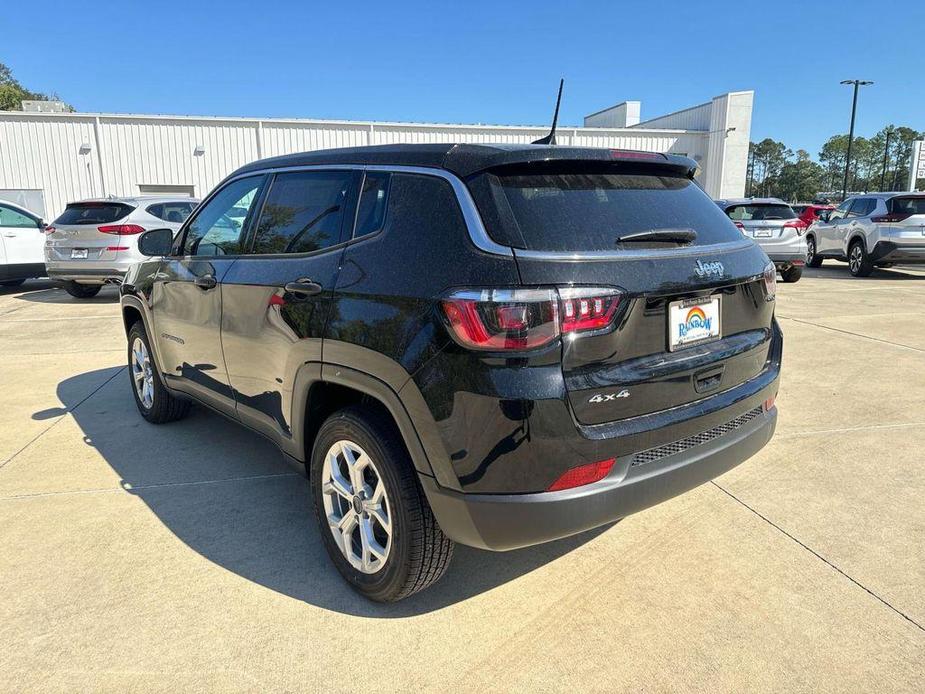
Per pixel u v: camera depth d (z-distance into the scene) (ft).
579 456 6.73
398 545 7.72
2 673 7.20
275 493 11.57
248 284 9.95
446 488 7.00
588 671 7.25
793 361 20.47
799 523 10.42
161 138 71.87
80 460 13.00
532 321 6.45
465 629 7.98
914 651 7.52
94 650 7.57
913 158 106.73
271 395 9.77
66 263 31.91
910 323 26.53
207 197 12.32
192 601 8.50
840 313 29.17
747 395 8.54
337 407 9.34
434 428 6.90
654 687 7.01
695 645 7.65
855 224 45.44
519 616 8.23
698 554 9.57
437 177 7.63
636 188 8.18
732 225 9.19
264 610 8.32
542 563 9.41
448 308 6.73
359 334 7.66
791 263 40.04
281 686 7.06
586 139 83.35
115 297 36.63
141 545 9.84
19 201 70.54
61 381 18.83
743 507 10.96
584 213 7.35
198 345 11.73
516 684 7.07
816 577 8.96
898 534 10.05
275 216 10.07
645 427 7.19
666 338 7.50
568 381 6.65
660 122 99.04
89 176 71.31
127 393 17.60
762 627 7.95
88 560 9.43
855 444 13.62
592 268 6.80
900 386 17.67
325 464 8.78
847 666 7.30
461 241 6.99
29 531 10.24
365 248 8.04
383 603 8.44
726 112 84.12
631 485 7.14
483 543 6.98
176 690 6.98
